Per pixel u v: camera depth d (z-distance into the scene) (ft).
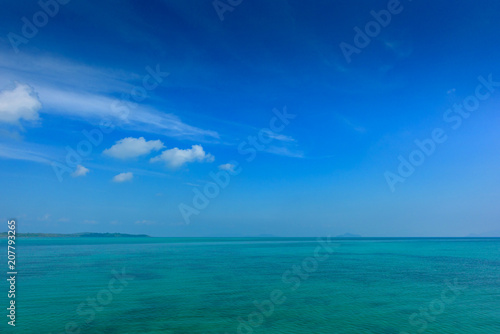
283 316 81.25
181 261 210.79
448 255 277.44
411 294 106.83
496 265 193.57
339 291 110.52
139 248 370.94
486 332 72.02
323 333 70.23
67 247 373.81
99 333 68.08
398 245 504.84
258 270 163.94
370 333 70.64
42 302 92.38
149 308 87.15
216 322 76.23
